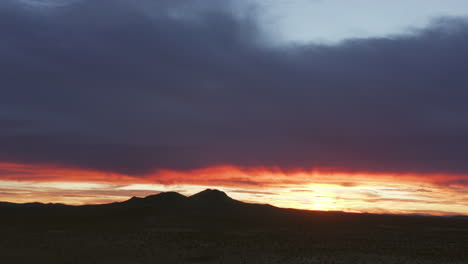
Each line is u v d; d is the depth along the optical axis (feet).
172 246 167.32
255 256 144.87
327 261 134.82
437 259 141.69
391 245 180.34
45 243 173.99
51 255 147.33
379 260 137.59
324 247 167.94
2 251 153.89
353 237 219.61
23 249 158.51
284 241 189.47
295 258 140.46
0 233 212.43
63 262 136.46
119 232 223.30
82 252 153.07
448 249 170.19
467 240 222.48
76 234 209.87
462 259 142.51
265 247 166.71
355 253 151.43
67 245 168.86
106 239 188.65
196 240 188.24
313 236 220.23
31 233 213.66
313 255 146.30
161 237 199.21
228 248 163.02
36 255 146.92
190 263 134.72
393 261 136.26
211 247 165.37
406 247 173.27
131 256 146.10
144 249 159.84
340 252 153.38
